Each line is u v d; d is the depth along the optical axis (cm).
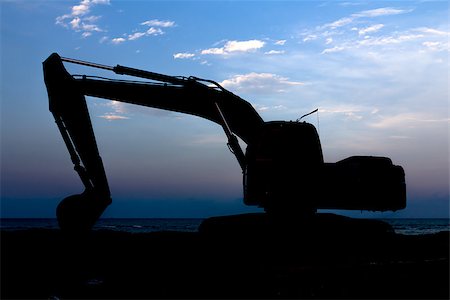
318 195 1784
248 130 1989
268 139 1792
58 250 1811
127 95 1939
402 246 1964
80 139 1877
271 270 1502
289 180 1777
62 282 1384
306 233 1736
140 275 1448
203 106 1977
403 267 1573
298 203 1777
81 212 1822
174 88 1961
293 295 1220
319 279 1381
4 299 1231
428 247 2081
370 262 1698
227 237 1716
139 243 2022
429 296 1231
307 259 1708
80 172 1866
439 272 1502
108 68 1892
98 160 1878
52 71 1870
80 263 1634
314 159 1795
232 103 1980
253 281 1359
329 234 1755
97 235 2341
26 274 1497
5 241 2042
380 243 1812
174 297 1204
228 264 1603
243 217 1775
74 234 1825
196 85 1944
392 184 1825
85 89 1908
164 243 2011
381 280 1385
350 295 1223
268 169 1775
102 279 1430
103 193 1856
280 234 1722
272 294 1228
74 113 1880
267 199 1772
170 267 1553
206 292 1252
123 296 1225
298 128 1800
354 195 1798
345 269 1524
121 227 11738
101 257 1733
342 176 1803
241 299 1178
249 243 1706
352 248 1770
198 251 1727
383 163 1834
